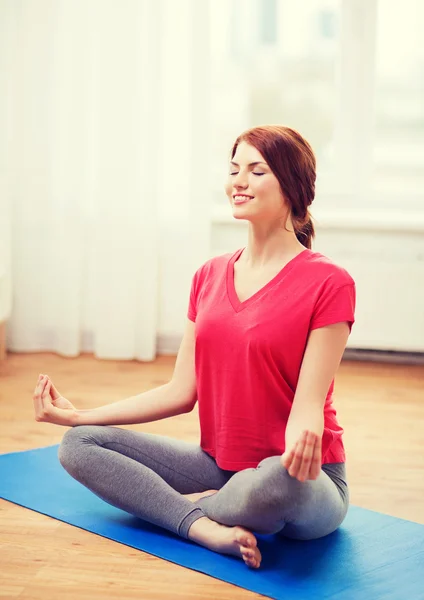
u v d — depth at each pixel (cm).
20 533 191
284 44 401
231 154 190
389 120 403
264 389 181
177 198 384
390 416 304
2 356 379
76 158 381
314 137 406
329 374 176
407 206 403
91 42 378
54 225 391
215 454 195
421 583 168
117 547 184
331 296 177
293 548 183
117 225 381
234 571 172
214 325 185
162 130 381
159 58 371
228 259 196
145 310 383
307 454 157
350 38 394
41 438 262
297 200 184
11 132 388
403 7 394
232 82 405
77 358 387
